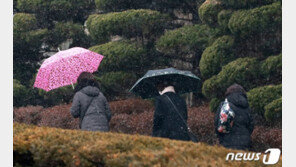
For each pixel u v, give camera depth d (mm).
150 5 18734
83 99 9727
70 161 6797
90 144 6879
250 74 13320
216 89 14094
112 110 15930
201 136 12977
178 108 8766
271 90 12383
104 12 21109
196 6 18266
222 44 14469
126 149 6668
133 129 14109
